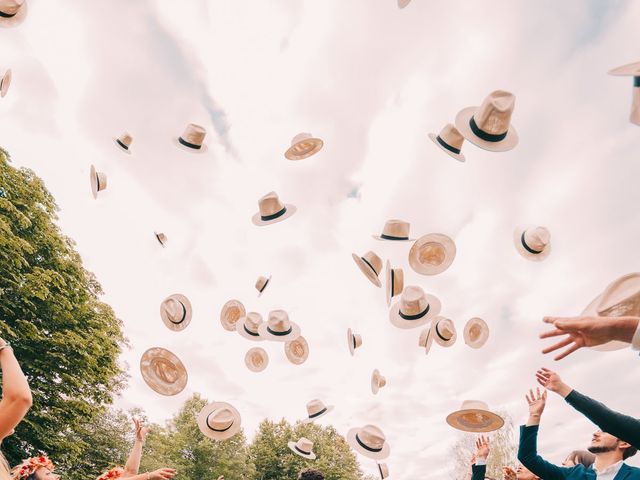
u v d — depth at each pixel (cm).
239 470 3306
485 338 636
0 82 479
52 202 1694
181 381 554
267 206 749
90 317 1669
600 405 221
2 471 136
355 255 678
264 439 3778
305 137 642
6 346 146
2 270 1352
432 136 586
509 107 491
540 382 242
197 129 748
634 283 150
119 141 761
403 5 421
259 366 770
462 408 462
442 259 613
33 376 1403
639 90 234
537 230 610
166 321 746
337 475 3600
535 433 290
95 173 715
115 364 1772
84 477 1689
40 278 1389
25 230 1530
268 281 827
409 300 666
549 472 279
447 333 646
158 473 397
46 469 451
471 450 2139
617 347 176
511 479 405
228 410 682
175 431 3431
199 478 3112
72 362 1476
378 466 740
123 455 2312
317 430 3916
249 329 783
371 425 778
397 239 688
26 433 1302
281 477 3494
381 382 733
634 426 209
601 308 153
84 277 1706
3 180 1499
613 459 258
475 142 506
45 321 1502
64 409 1421
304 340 780
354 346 779
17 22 491
